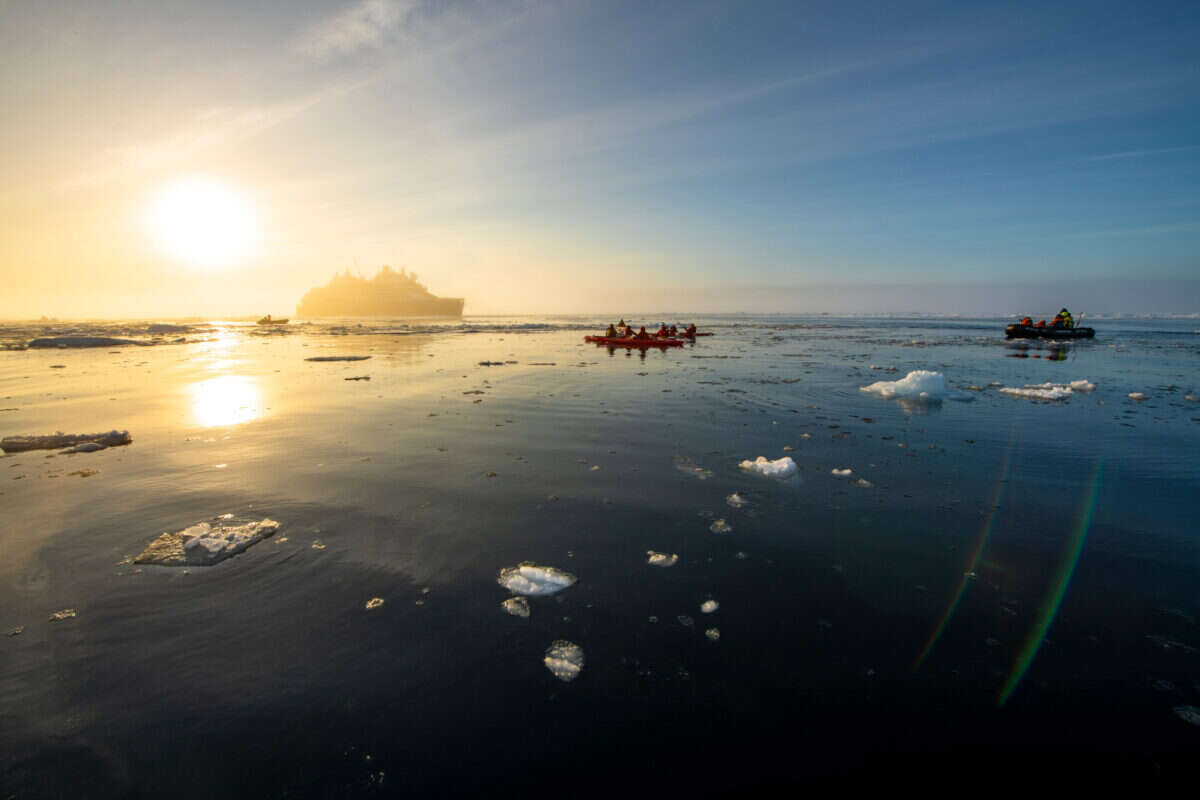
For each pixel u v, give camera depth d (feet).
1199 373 52.85
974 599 12.08
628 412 32.09
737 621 11.28
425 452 23.57
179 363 60.29
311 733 8.40
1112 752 8.03
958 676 9.64
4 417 30.83
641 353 74.95
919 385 37.55
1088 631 10.91
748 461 22.21
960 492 18.72
